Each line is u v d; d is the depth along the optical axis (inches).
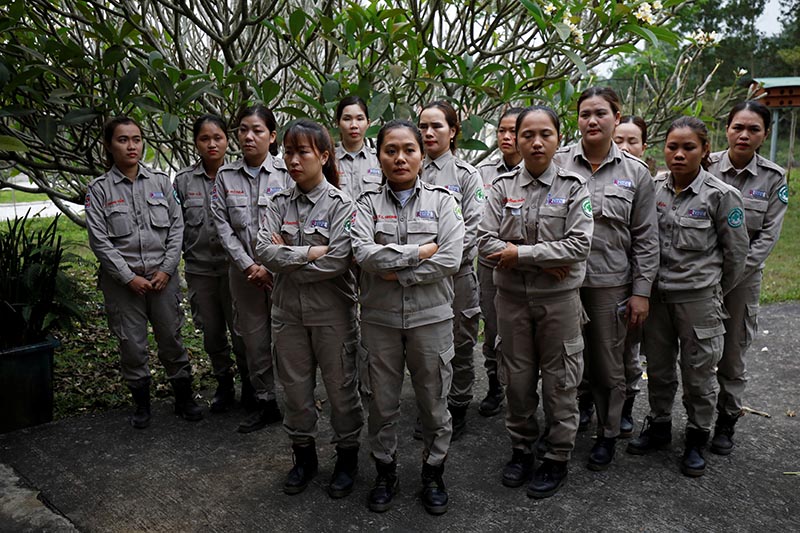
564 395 99.9
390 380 97.0
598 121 105.0
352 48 146.3
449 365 97.0
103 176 127.7
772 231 117.3
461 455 116.1
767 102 315.6
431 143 124.3
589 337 108.8
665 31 145.7
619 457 114.1
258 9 158.1
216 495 102.7
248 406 135.2
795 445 117.3
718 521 93.7
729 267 108.0
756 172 120.8
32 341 131.0
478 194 125.3
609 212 105.6
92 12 149.5
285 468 111.7
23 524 94.4
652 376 114.2
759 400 137.5
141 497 102.1
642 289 106.0
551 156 100.0
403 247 91.1
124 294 126.3
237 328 126.6
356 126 135.4
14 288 129.5
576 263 96.5
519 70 157.8
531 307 99.2
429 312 94.8
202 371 159.9
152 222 127.6
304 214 102.5
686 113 188.4
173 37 152.9
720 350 107.4
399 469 110.7
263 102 145.3
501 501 100.4
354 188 138.0
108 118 141.6
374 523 95.0
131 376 127.3
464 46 166.7
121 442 121.5
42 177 177.6
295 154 100.5
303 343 101.5
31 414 127.8
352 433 102.7
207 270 133.4
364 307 97.8
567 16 147.9
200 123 131.5
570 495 101.6
